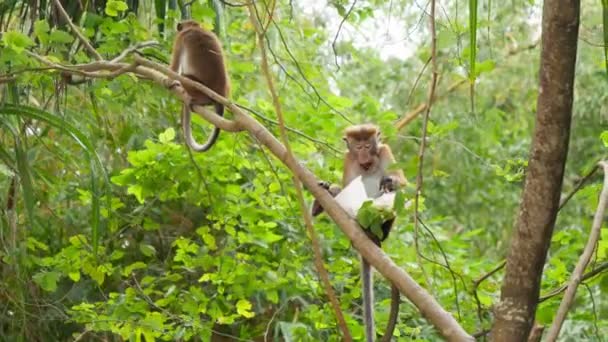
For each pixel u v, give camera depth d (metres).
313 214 6.41
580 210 12.23
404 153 13.30
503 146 14.00
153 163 7.79
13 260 7.21
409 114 13.16
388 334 4.78
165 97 7.42
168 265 8.98
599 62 7.59
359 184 6.23
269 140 5.29
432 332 8.47
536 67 12.94
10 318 8.23
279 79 9.60
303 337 7.96
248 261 8.55
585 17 8.91
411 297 4.23
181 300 8.04
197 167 7.66
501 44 12.27
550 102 3.93
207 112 5.92
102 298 9.36
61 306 8.90
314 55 9.85
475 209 14.09
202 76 8.13
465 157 13.22
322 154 8.89
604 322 8.49
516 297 4.01
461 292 8.14
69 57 7.17
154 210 8.78
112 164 9.49
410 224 8.70
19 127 7.30
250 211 8.14
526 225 3.99
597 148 12.79
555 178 3.96
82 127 8.24
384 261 4.41
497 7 11.16
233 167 8.33
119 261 9.07
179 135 9.59
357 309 8.81
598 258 6.18
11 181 7.72
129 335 7.65
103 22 7.25
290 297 8.33
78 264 7.77
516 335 3.99
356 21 9.21
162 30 7.80
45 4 7.40
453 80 13.16
